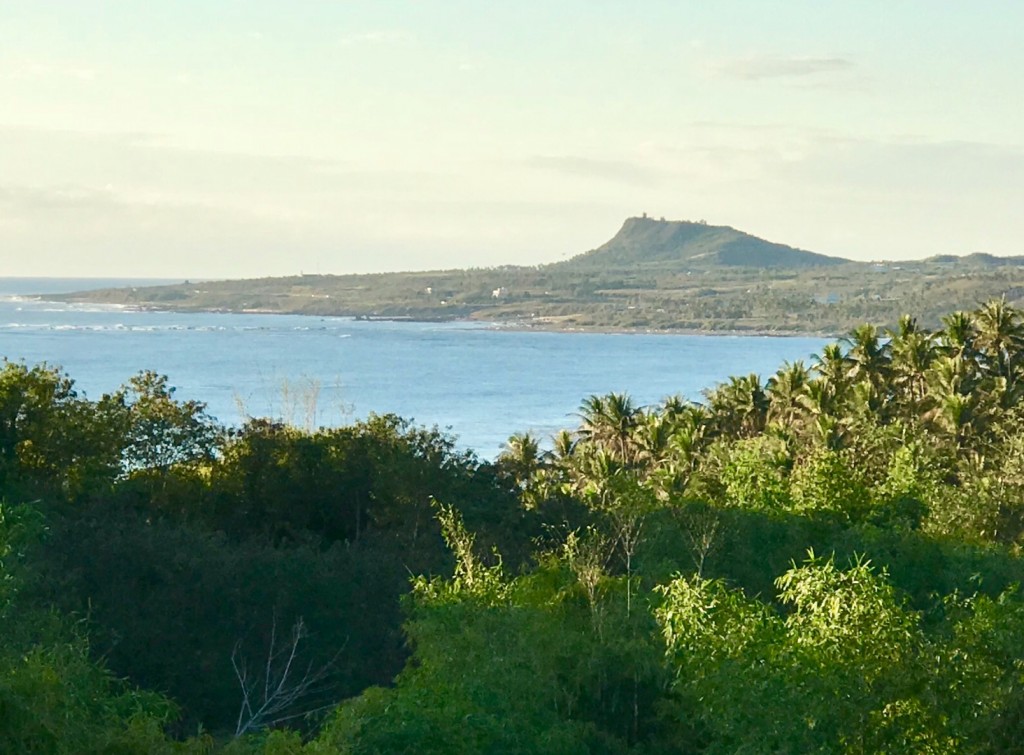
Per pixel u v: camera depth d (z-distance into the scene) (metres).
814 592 19.95
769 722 17.89
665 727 24.11
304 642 32.91
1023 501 47.72
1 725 13.51
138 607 31.36
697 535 32.47
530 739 20.75
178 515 45.53
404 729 18.28
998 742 18.77
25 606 24.72
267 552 35.53
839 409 71.81
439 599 26.23
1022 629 19.53
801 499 37.28
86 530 34.25
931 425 69.50
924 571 34.66
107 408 48.22
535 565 39.41
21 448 45.38
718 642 19.58
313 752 16.42
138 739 15.04
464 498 45.72
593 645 24.50
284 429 52.28
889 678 18.73
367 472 48.88
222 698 30.86
